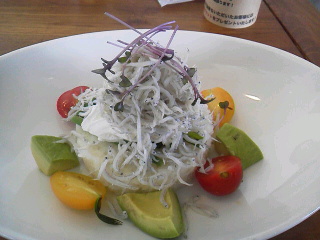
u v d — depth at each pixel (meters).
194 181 0.18
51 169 0.17
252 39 0.25
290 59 0.20
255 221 0.15
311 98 0.18
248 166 0.18
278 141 0.18
